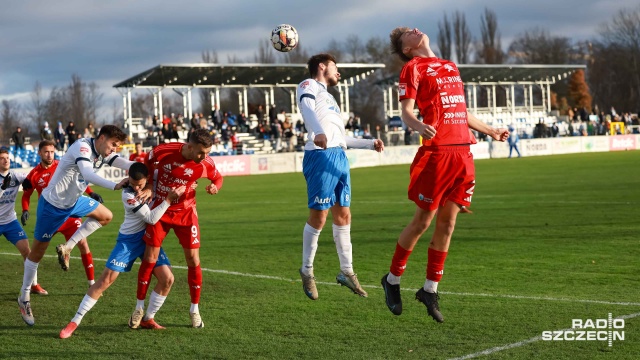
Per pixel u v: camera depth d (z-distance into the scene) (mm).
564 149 45125
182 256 10039
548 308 6426
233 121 41125
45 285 8125
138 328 6191
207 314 6625
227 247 10789
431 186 5418
